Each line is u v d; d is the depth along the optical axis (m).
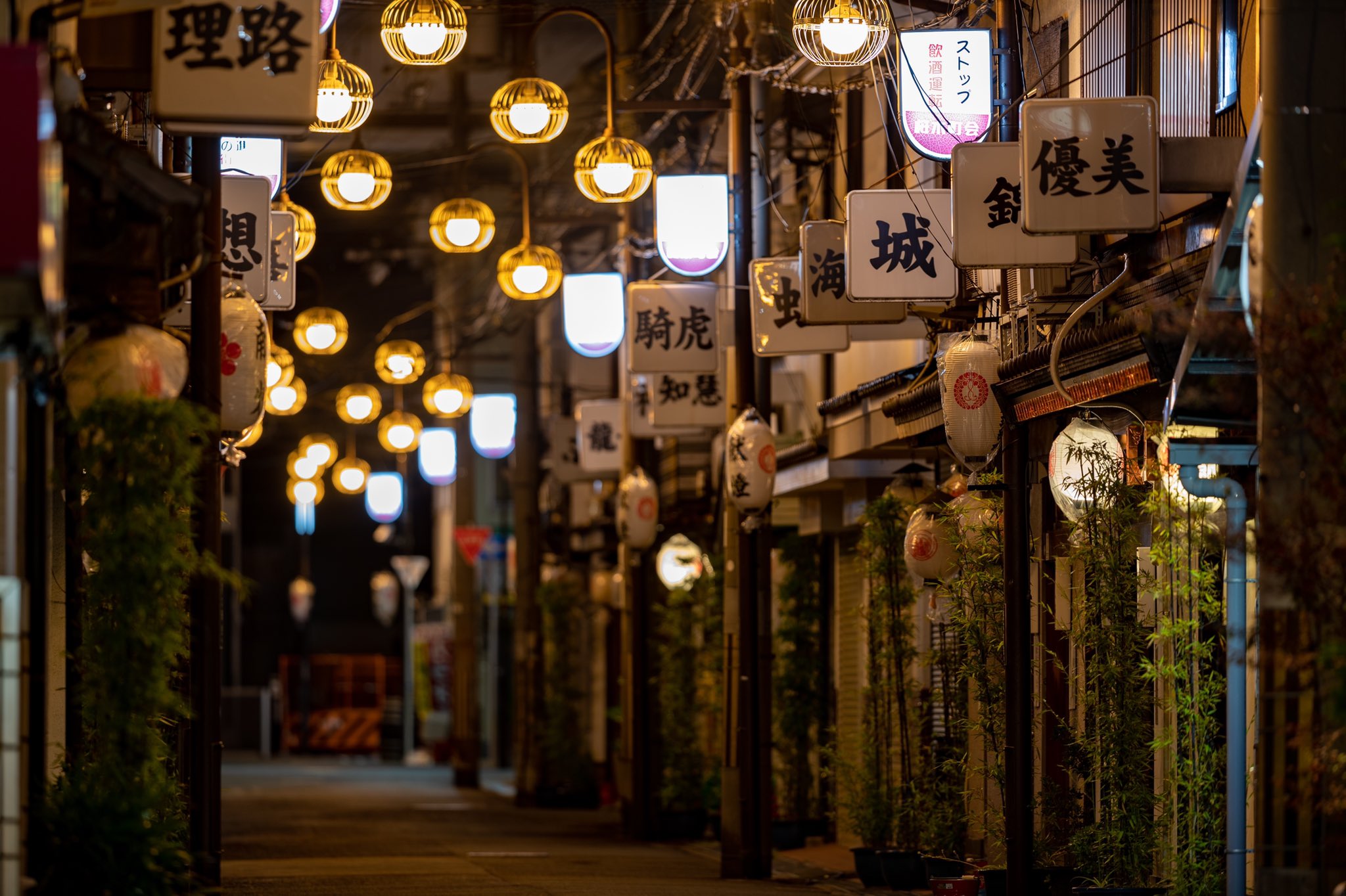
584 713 40.75
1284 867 11.32
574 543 44.25
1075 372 15.30
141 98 18.41
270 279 19.00
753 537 23.33
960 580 18.38
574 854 26.34
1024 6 19.53
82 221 11.77
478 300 46.19
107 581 12.26
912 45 17.14
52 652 15.10
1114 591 15.72
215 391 14.90
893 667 22.80
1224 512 14.15
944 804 19.59
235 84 13.40
